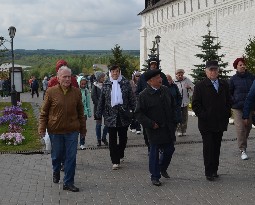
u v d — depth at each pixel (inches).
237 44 2265.0
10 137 611.8
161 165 410.3
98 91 579.5
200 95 406.6
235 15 2288.4
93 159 509.7
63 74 373.7
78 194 365.4
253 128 732.7
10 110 891.4
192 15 2827.3
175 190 370.9
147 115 390.0
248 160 485.7
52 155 394.0
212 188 374.9
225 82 411.5
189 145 589.3
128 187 384.5
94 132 748.6
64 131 378.0
